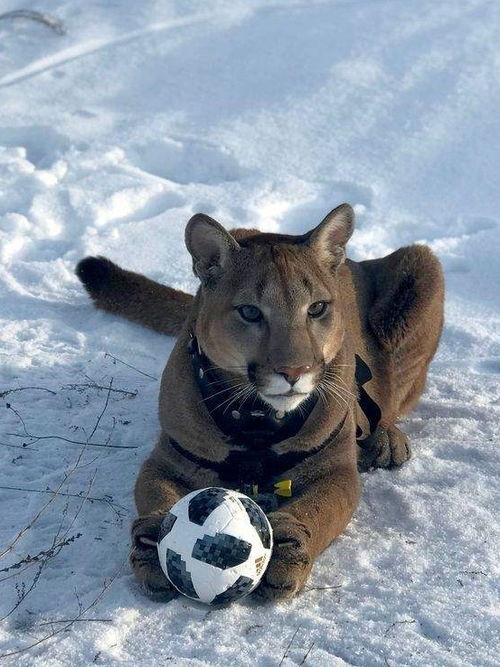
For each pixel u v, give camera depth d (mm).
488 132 2479
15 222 2156
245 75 2742
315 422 1273
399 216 2225
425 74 2682
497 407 1620
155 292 1846
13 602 1128
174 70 2787
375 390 1538
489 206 2273
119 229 2170
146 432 1522
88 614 1095
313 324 1229
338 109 2578
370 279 1649
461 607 1115
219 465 1282
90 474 1406
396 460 1447
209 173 2428
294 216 2248
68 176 2350
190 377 1281
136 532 1160
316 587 1165
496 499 1349
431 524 1284
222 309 1231
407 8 3000
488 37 2832
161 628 1081
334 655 1044
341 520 1235
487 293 2014
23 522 1292
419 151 2428
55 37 2945
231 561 1065
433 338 1621
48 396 1621
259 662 1023
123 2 3098
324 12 2998
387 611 1114
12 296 1938
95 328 1855
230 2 3068
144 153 2465
